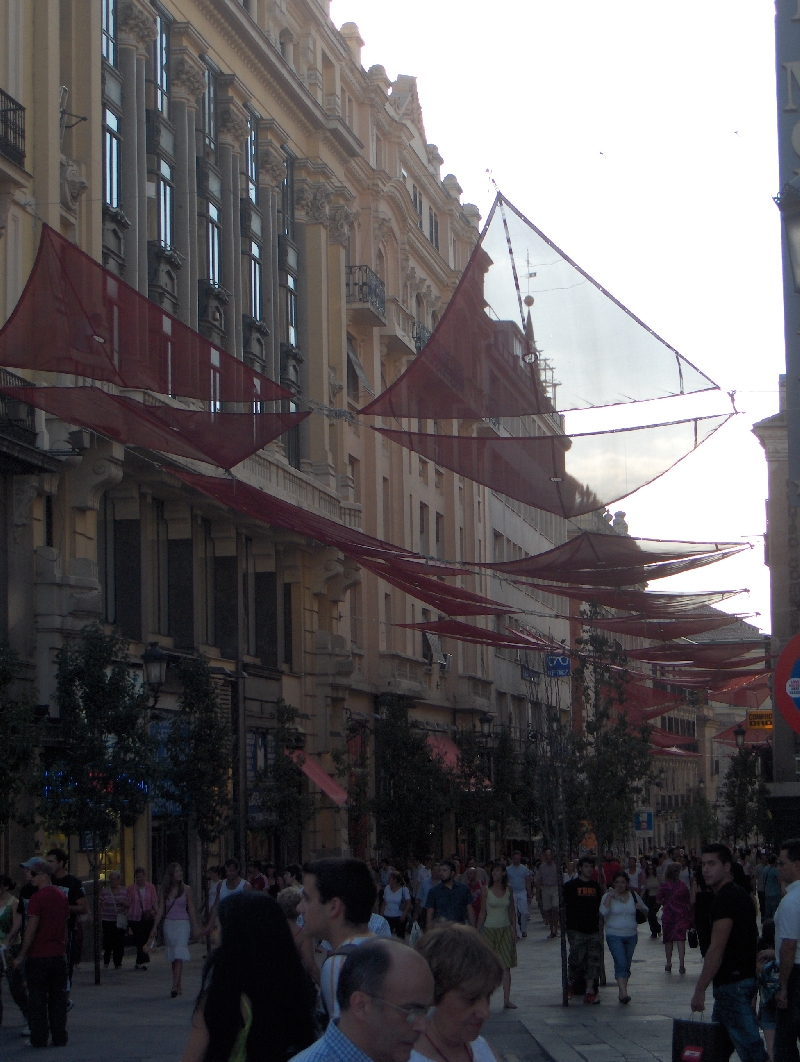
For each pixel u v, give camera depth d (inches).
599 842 1391.5
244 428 610.5
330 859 225.1
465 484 2442.2
